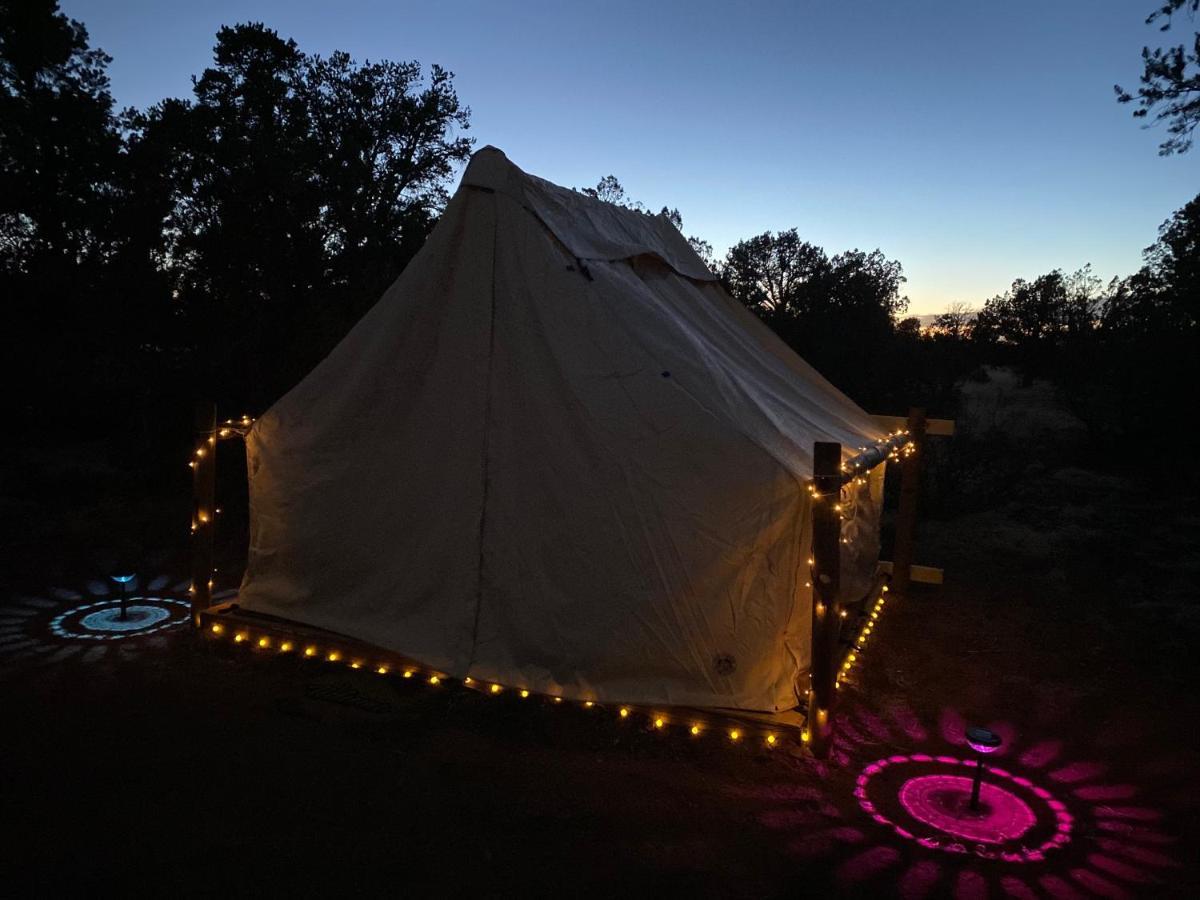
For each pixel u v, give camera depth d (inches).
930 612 295.4
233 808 150.9
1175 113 453.1
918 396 728.3
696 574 184.7
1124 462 653.9
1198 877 139.9
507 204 219.8
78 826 143.8
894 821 155.5
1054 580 339.0
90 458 543.8
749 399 207.0
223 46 503.2
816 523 171.0
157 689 205.3
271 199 442.3
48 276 588.7
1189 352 619.2
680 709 181.8
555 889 129.3
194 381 451.2
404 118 544.1
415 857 136.9
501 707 190.9
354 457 221.5
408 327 219.0
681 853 140.9
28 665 220.5
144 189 491.5
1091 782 174.9
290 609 228.8
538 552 196.9
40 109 643.5
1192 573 348.2
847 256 902.4
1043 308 1310.3
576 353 204.4
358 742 177.8
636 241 263.7
